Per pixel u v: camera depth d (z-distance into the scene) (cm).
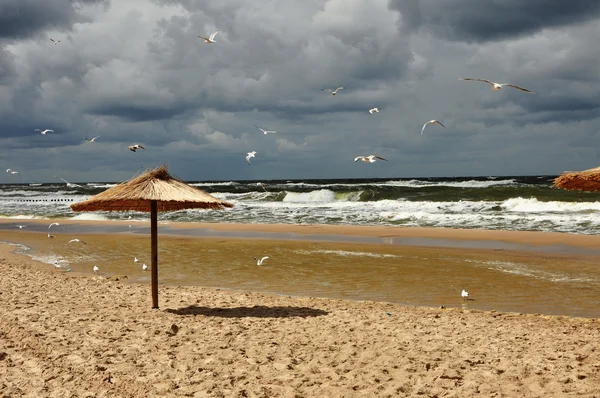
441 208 3675
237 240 2355
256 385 620
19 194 7575
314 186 7375
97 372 650
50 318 927
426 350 755
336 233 2550
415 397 576
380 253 1920
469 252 1903
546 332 880
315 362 705
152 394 587
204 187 8475
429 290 1316
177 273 1595
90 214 4075
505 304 1166
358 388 607
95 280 1409
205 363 698
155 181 997
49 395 577
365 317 988
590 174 599
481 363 691
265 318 977
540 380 614
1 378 624
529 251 1897
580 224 2631
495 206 3591
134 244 2267
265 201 5050
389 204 4097
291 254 1930
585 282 1376
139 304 1085
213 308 1069
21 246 2256
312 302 1151
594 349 757
